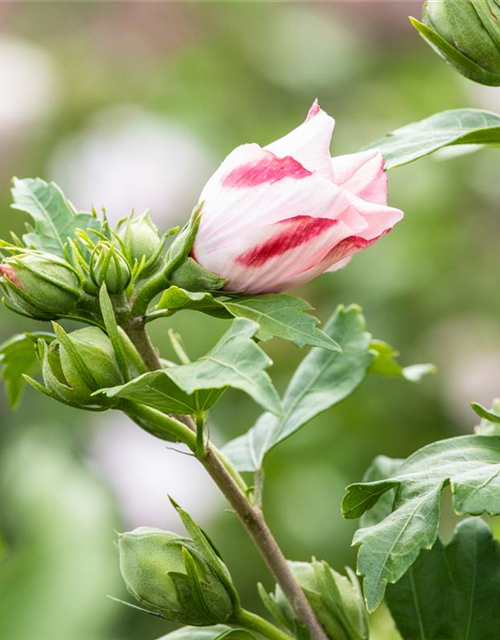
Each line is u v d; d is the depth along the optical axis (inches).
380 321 68.5
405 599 36.8
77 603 28.1
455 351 66.7
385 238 71.4
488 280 70.0
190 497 60.7
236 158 34.9
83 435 62.8
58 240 36.9
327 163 34.8
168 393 34.6
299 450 63.3
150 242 35.8
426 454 35.0
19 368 38.1
